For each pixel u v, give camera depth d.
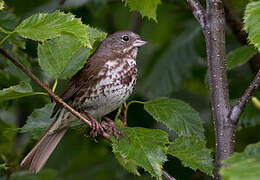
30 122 9.52
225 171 4.88
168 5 14.77
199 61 13.86
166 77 13.59
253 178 4.66
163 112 8.67
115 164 12.52
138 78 13.84
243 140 12.12
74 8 12.99
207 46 7.90
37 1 12.59
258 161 5.07
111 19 15.09
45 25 6.89
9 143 11.44
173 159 11.34
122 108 9.82
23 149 10.78
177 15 14.55
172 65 13.63
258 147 6.20
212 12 7.88
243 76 12.20
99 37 8.59
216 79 7.79
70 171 12.63
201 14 8.00
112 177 12.36
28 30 6.91
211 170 7.68
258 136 12.05
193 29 13.84
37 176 11.41
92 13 13.51
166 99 8.84
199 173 11.66
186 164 7.73
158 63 13.79
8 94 7.61
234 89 12.13
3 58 10.19
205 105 13.50
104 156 12.83
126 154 7.45
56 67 8.09
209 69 7.86
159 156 7.45
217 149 7.64
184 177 11.38
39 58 8.12
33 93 7.69
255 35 6.36
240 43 11.70
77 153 12.77
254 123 10.35
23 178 11.41
